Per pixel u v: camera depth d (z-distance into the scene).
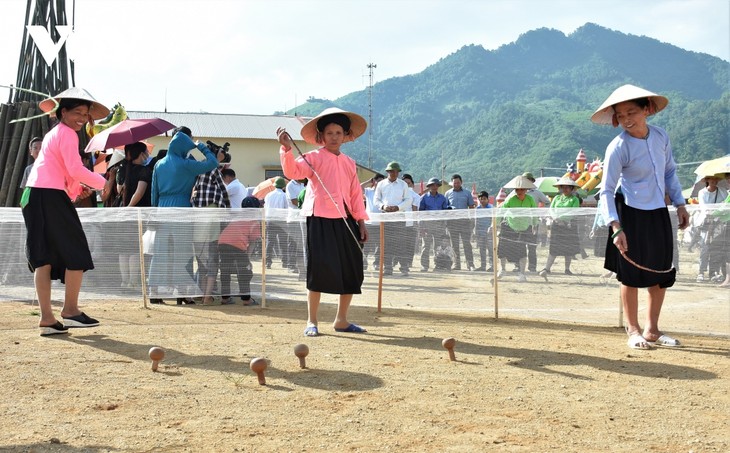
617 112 6.54
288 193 16.84
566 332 7.47
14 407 4.38
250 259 9.22
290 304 9.44
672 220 8.96
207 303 9.14
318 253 6.95
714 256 8.87
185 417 4.22
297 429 4.01
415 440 3.85
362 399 4.62
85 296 9.02
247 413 4.30
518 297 9.08
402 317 8.47
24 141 11.27
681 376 5.37
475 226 9.27
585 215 9.07
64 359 5.67
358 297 10.08
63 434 3.89
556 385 5.05
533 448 3.74
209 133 39.03
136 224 9.01
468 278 9.30
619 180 6.60
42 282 6.66
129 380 5.05
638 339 6.53
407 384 5.01
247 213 9.12
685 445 3.82
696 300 9.04
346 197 7.15
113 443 3.76
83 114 6.79
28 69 11.52
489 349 6.32
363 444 3.78
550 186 29.69
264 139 39.22
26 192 6.68
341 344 6.47
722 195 14.16
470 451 3.69
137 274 9.08
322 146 7.27
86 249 6.86
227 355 5.89
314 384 4.98
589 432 4.02
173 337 6.70
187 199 9.42
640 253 6.46
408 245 9.73
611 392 4.88
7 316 7.77
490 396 4.73
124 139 9.81
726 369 5.62
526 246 9.08
